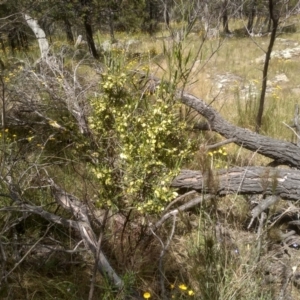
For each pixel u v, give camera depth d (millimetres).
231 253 2996
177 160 2549
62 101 4414
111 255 3189
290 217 3908
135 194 2523
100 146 2691
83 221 3102
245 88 8625
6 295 2770
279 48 14172
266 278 3076
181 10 2979
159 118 2492
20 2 6582
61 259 3221
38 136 4547
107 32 13812
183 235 3496
